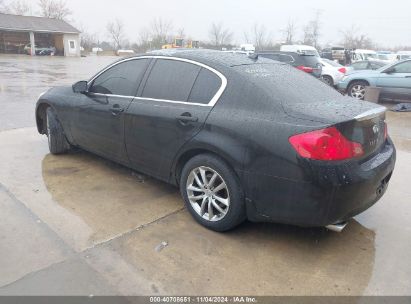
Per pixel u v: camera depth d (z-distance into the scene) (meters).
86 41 75.69
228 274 2.93
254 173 3.11
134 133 4.12
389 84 11.80
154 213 3.85
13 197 4.07
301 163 2.88
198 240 3.38
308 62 14.35
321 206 2.90
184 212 3.89
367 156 3.20
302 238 3.47
